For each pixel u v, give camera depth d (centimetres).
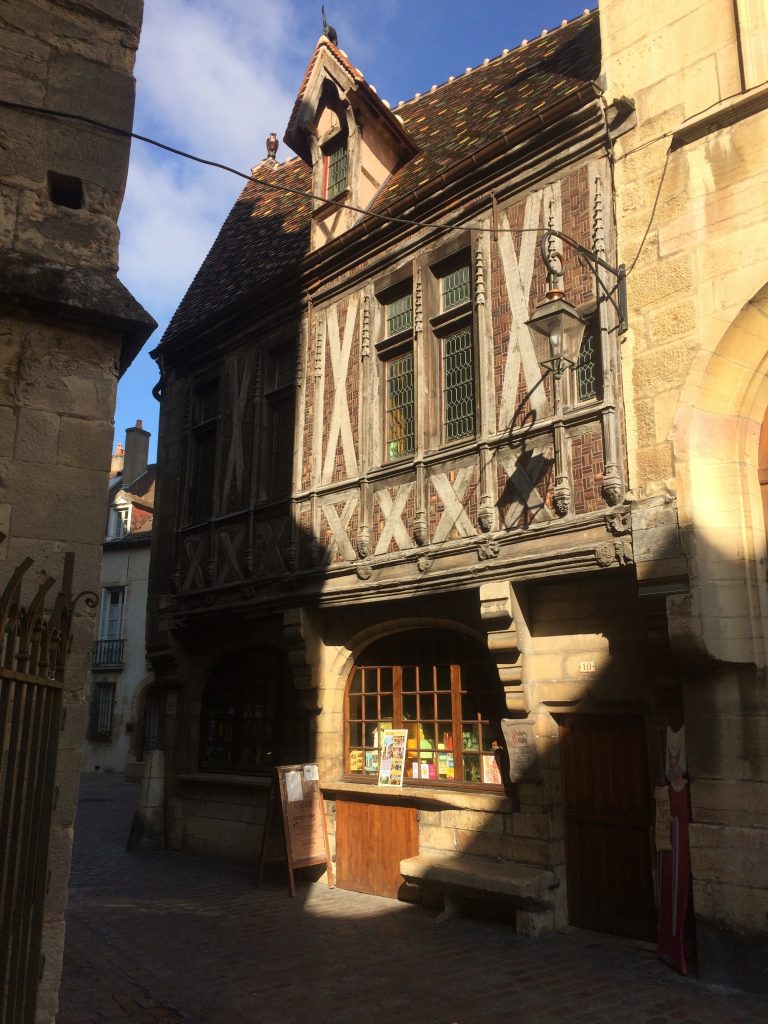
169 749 1050
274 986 503
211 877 848
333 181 958
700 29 605
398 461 778
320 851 793
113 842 1094
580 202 664
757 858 500
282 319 964
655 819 581
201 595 995
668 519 556
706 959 509
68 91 434
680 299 583
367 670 852
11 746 274
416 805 743
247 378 1004
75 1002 474
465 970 531
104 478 406
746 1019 444
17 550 379
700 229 581
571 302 660
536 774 648
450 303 784
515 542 657
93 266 421
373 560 778
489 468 691
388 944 593
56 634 316
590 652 645
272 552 904
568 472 630
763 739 516
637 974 520
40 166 421
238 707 998
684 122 596
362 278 866
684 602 538
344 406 858
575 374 652
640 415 591
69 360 409
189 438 1090
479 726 729
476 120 861
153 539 1123
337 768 845
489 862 672
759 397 567
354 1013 458
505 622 664
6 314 398
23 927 282
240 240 1227
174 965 546
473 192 752
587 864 636
